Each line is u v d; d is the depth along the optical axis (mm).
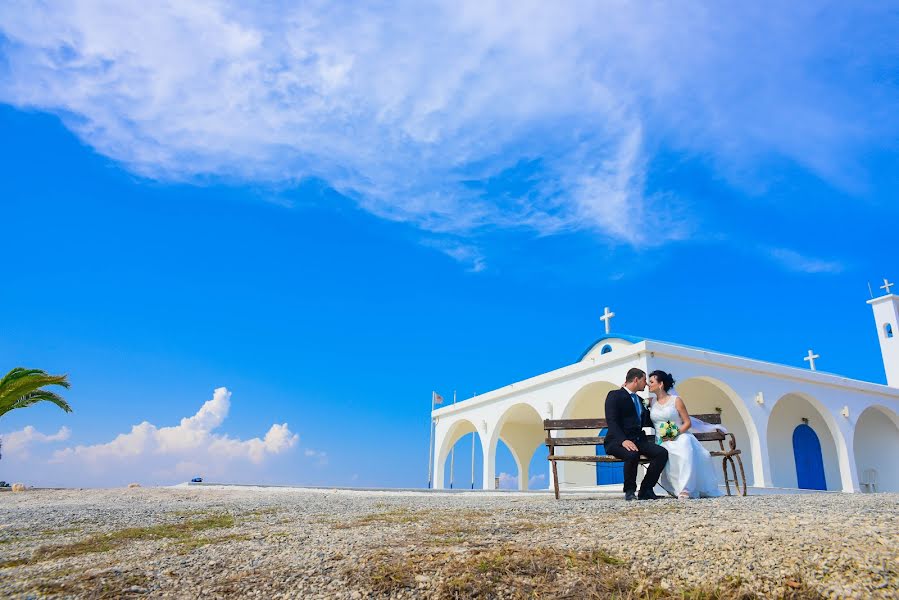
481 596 3613
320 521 6715
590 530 4906
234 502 11273
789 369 20547
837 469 24078
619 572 3822
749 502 6645
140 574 4266
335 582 3902
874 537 3895
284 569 4207
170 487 19328
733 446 9203
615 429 8172
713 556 3867
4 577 4500
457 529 5320
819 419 24516
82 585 4047
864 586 3283
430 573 3941
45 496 16203
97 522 8055
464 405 26375
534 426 31203
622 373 18641
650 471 7871
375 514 7129
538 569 3910
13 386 23047
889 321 29250
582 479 23391
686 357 18391
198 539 5719
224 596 3801
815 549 3779
